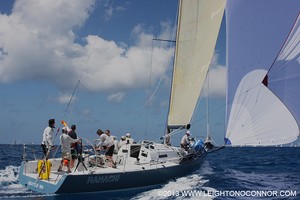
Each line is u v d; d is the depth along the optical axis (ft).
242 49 36.37
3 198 27.53
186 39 44.86
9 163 55.88
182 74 44.80
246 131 34.60
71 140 31.50
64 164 30.81
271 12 34.40
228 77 37.24
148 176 33.14
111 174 29.76
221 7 44.57
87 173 28.60
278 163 64.44
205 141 44.16
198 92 43.60
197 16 44.73
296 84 32.45
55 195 28.22
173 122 44.68
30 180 30.48
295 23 32.89
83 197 27.94
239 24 36.96
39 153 92.53
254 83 34.99
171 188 32.96
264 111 33.78
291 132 32.01
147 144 38.40
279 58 33.53
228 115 36.40
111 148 34.76
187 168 40.63
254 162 67.97
